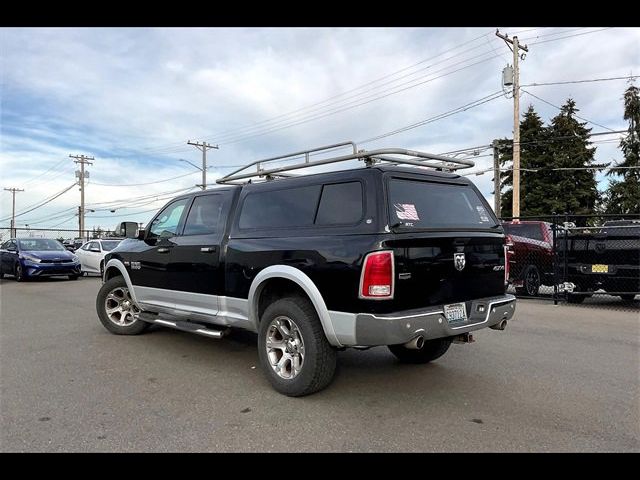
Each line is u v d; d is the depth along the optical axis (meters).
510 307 4.70
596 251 9.88
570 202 42.91
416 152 4.49
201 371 5.16
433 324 3.94
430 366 5.32
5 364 5.45
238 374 5.05
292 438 3.49
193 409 4.05
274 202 4.85
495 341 6.57
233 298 5.01
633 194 42.28
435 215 4.38
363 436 3.52
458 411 3.98
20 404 4.18
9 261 16.88
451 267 4.24
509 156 45.19
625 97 44.50
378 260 3.77
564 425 3.70
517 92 22.53
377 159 4.42
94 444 3.41
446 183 4.70
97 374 5.06
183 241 5.73
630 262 9.50
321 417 3.87
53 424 3.75
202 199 5.78
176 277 5.81
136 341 6.59
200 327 5.50
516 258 10.95
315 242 4.21
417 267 3.96
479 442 3.41
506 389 4.54
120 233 6.30
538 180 44.56
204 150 39.66
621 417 3.85
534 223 11.23
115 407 4.10
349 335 3.90
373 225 3.91
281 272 4.38
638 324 7.85
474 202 4.95
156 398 4.33
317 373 4.17
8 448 3.36
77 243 32.38
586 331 7.26
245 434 3.56
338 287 3.97
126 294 6.98
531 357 5.70
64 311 9.39
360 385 4.66
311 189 4.54
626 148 43.88
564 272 10.20
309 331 4.17
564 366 5.32
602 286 9.87
